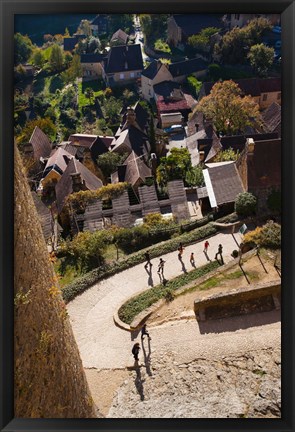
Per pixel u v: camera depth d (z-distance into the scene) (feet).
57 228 83.97
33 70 163.73
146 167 104.53
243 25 148.36
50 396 23.73
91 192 89.04
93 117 165.58
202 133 125.29
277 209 69.00
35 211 28.07
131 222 84.58
